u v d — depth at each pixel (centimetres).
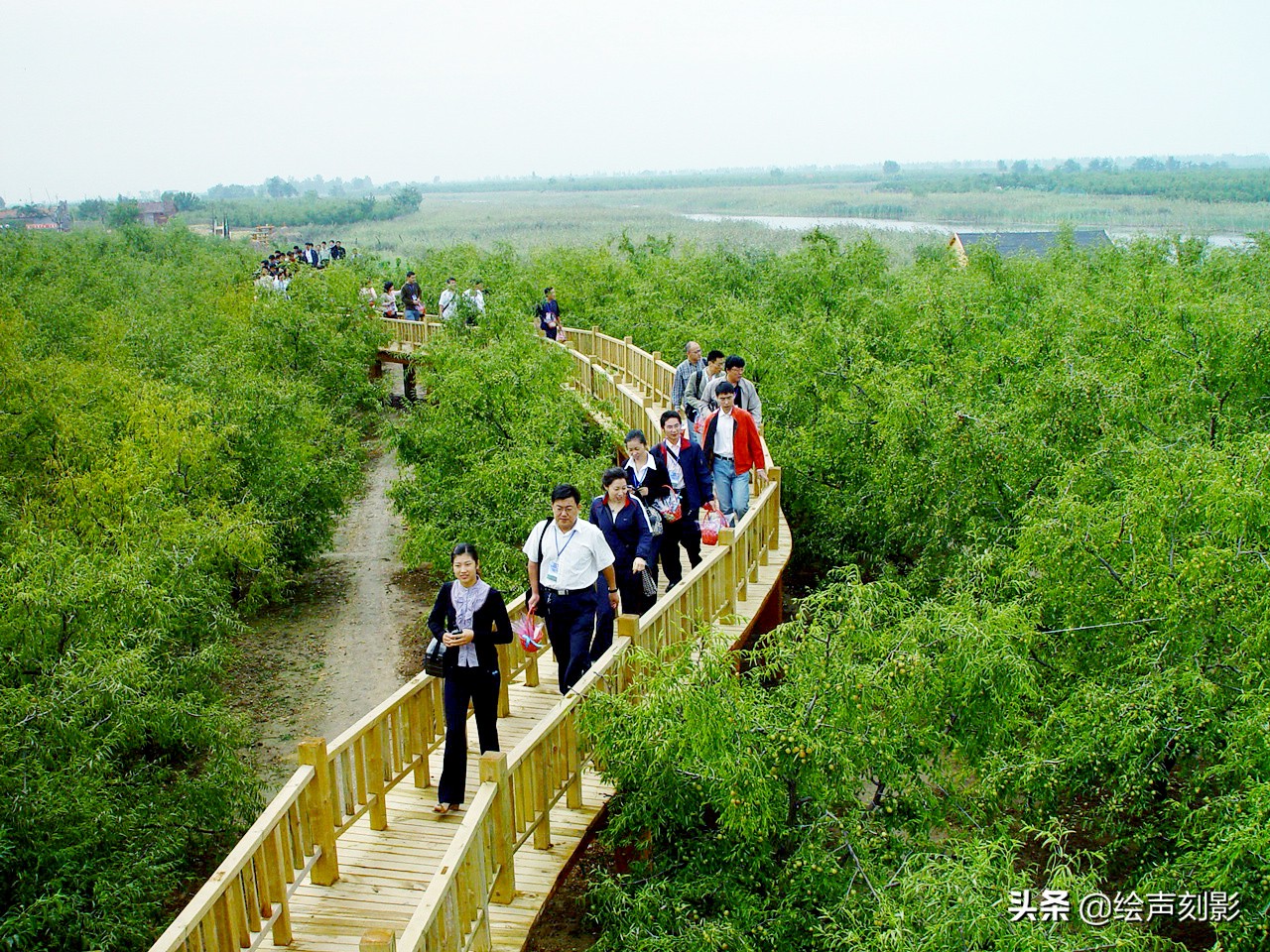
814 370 1650
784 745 635
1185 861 654
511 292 2948
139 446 1557
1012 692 729
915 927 529
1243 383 1136
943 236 7475
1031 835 838
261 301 2939
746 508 1158
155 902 834
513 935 603
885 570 1346
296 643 1639
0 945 732
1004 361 1322
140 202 13600
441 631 709
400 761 739
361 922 608
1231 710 724
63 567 988
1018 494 1100
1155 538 814
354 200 17275
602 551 783
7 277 3397
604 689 743
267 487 1792
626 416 1906
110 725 891
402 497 1741
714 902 660
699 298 2728
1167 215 10538
